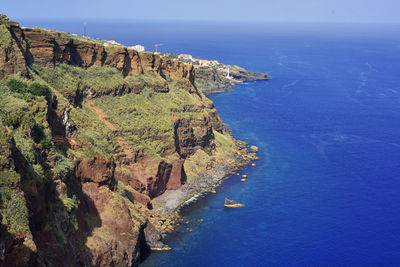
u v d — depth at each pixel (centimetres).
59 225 6975
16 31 11100
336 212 11512
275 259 9200
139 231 9006
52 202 6988
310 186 13312
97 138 10338
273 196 12475
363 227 10725
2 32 9819
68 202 7356
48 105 8750
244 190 12888
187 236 10000
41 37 11794
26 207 5678
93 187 8700
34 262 5506
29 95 8338
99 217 8500
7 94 8088
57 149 8162
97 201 8638
